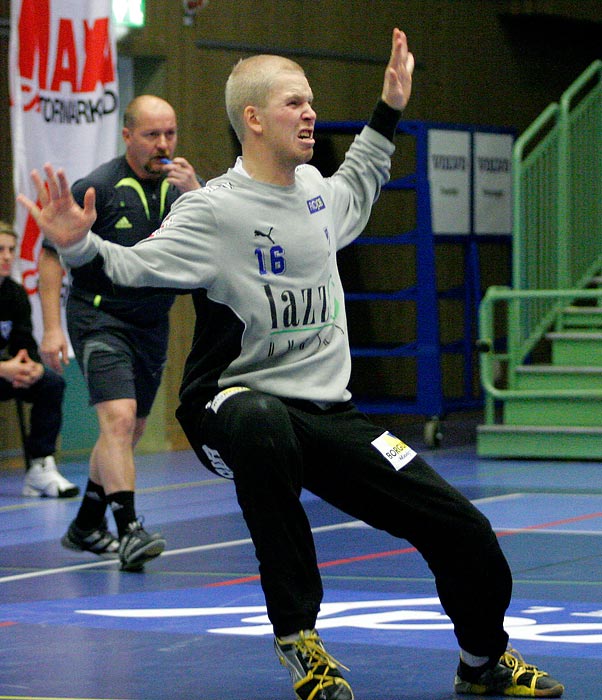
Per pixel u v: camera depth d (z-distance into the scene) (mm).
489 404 15430
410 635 6395
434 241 16953
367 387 18844
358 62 18531
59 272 9305
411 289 16594
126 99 16484
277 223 5125
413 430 18797
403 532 5105
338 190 5613
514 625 6578
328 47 18125
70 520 11078
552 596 7352
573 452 14906
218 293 5070
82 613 7094
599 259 17438
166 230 5031
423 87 19328
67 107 14609
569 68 22094
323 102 18062
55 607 7293
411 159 19219
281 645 4969
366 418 5223
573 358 16109
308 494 12391
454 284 19859
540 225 16328
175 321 16516
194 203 5078
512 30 20859
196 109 16672
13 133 14164
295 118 5117
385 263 19109
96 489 8953
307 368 5156
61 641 6383
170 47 16375
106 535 9102
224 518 10922
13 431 15297
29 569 8672
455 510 5031
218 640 6359
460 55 19953
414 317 19500
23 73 14227
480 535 5039
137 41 16031
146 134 8555
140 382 8898
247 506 4910
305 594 4953
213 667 5809
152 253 4949
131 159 8695
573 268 16844
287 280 5117
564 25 21609
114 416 8547
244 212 5082
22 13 14227
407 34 19109
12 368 12188
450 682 5496
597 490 12336
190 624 6758
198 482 13492
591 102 17188
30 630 6664
